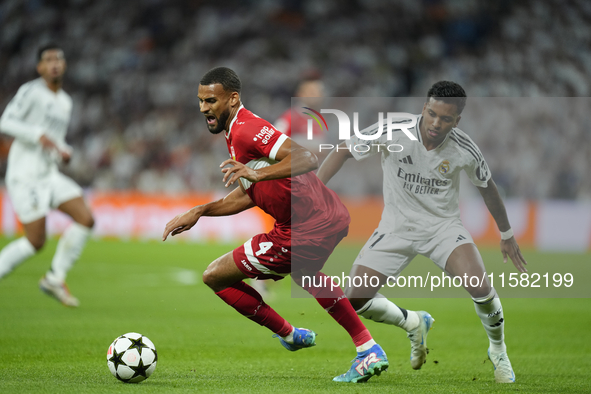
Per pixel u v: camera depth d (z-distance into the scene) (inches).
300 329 575.8
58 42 3191.4
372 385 515.8
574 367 624.7
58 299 956.6
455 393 490.9
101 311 954.7
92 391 466.6
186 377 541.6
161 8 3262.8
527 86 2970.0
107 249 2001.7
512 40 3058.6
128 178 2738.7
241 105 532.7
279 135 502.6
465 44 3117.6
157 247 2081.7
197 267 1587.1
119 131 2925.7
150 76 3093.0
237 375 557.3
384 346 746.2
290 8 3250.5
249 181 518.0
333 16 3233.3
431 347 740.0
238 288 555.8
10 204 2284.7
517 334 834.8
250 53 3134.8
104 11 3265.3
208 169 2667.3
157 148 2827.3
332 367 613.3
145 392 467.5
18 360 607.5
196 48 3164.4
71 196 955.3
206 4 3277.6
